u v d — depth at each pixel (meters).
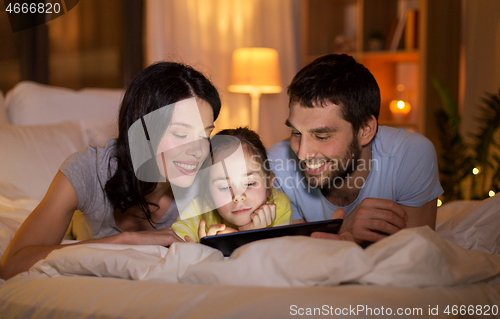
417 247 0.56
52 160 1.41
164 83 0.94
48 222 0.88
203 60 2.82
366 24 2.60
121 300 0.56
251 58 2.71
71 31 2.40
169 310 0.51
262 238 0.75
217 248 0.75
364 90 0.98
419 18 2.41
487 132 2.01
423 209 1.07
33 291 0.66
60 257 0.69
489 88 2.37
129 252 0.68
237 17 2.97
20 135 1.39
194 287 0.56
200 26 2.80
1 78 2.13
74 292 0.61
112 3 2.58
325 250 0.55
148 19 2.55
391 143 1.07
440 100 2.39
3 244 0.93
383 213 0.86
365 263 0.53
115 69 2.61
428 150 1.05
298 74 1.00
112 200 0.98
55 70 2.34
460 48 2.52
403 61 2.72
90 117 1.81
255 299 0.49
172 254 0.63
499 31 2.32
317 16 2.87
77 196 0.93
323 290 0.51
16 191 1.25
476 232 0.93
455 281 0.58
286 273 0.55
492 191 1.96
